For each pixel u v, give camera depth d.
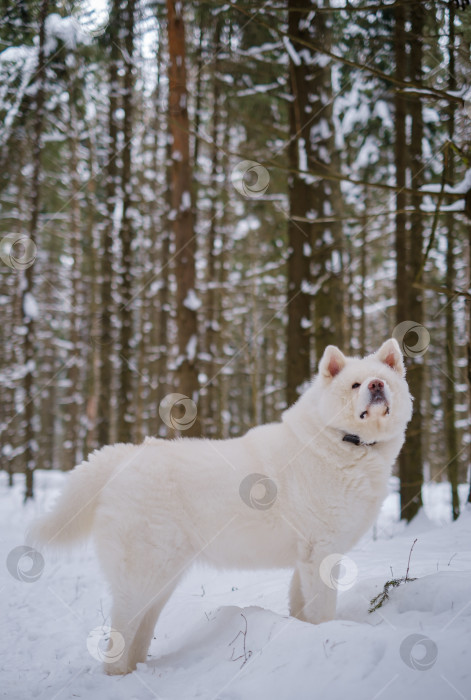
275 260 14.44
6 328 19.84
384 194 12.36
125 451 3.94
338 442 3.60
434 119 9.21
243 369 22.73
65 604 5.43
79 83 13.08
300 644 3.02
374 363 3.79
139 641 3.70
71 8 10.19
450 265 10.01
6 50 11.93
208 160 14.96
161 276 15.57
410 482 8.55
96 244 17.25
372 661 2.70
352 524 3.59
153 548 3.58
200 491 3.62
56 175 15.34
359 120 10.66
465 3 5.36
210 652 3.43
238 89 11.12
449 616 3.00
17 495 14.18
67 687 3.31
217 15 10.21
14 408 18.11
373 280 17.03
